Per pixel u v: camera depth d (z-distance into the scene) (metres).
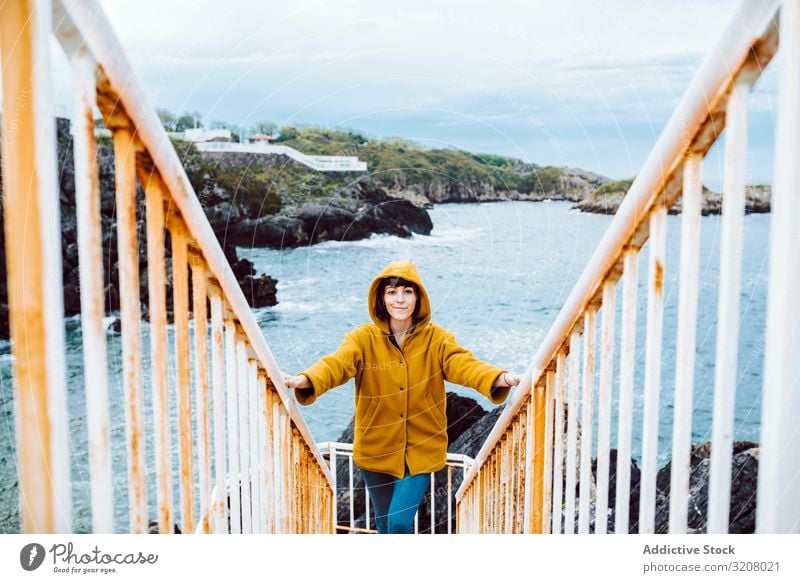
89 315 1.02
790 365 1.03
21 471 0.94
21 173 0.88
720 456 1.16
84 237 1.00
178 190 1.17
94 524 1.08
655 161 1.16
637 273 1.32
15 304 0.90
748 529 2.23
